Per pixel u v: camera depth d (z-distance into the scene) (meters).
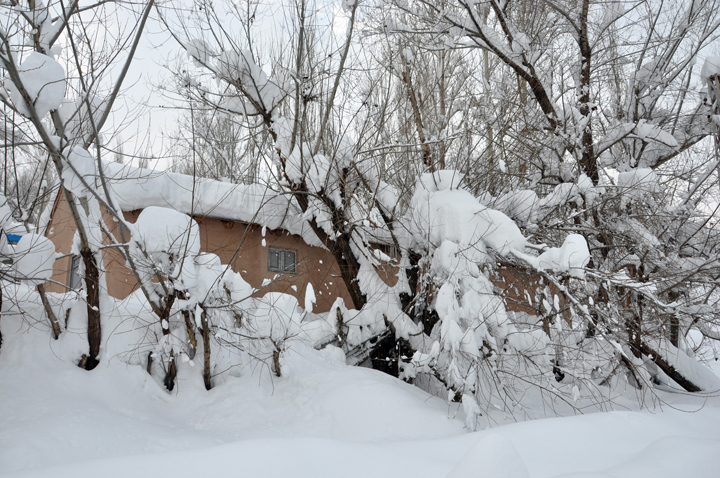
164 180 9.77
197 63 8.21
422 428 6.02
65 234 12.34
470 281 7.41
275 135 8.71
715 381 10.23
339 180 8.40
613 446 4.99
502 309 7.33
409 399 6.68
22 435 4.57
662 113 10.80
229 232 10.79
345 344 8.88
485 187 8.84
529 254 7.90
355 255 9.36
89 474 3.61
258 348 7.58
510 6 10.79
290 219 11.07
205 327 6.65
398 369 8.91
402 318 8.84
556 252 6.73
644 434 5.44
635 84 10.45
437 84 10.70
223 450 4.20
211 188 10.28
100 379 6.30
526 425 5.37
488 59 12.18
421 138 8.92
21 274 5.97
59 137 5.48
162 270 6.29
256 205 10.52
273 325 7.62
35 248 6.12
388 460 4.44
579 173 9.45
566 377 8.84
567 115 9.78
